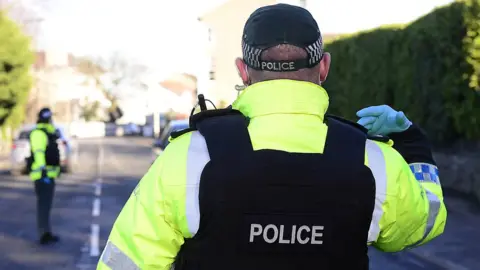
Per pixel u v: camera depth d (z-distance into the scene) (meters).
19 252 8.16
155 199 1.63
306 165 1.64
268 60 1.71
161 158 1.69
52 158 8.63
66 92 79.69
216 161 1.63
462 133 12.53
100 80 97.69
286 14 1.73
